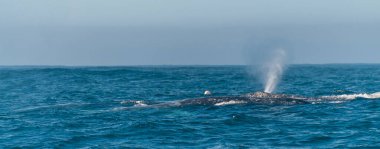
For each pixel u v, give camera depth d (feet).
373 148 239.91
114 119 334.03
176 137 271.90
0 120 338.75
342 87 625.41
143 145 252.21
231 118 327.47
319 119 325.42
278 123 311.88
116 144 254.68
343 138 263.49
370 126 296.10
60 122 324.39
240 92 571.69
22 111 385.50
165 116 345.10
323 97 424.87
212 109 372.17
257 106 381.60
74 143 258.78
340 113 347.97
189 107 382.22
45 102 480.64
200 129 294.05
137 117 341.82
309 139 262.88
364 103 394.93
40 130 297.12
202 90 614.75
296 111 358.02
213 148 244.22
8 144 259.19
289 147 245.45
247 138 268.00
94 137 272.92
